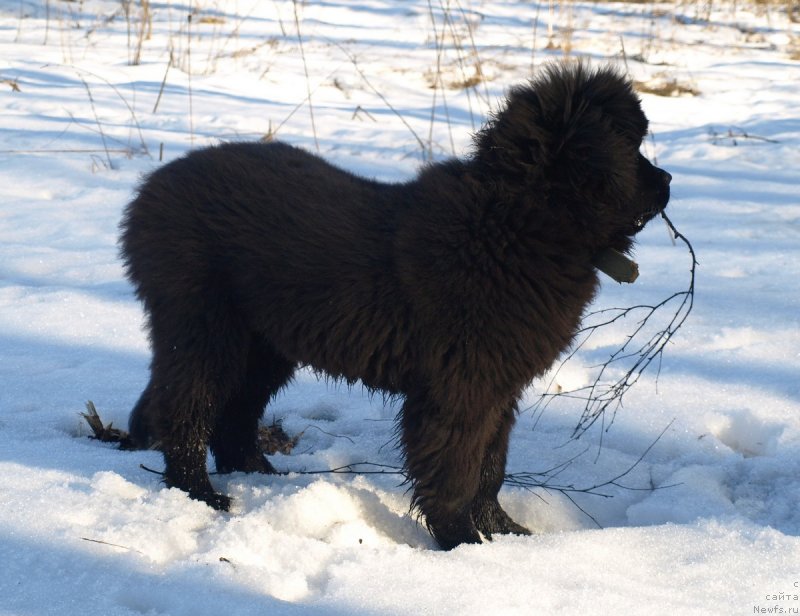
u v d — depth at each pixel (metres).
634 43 14.77
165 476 3.81
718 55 14.34
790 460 4.23
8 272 6.30
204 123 9.79
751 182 8.52
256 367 4.09
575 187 3.36
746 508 3.91
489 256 3.35
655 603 3.03
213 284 3.75
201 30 14.84
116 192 7.77
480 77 12.02
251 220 3.66
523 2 18.53
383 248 3.50
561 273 3.42
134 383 4.88
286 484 3.98
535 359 3.43
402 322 3.47
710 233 7.24
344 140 9.47
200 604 2.88
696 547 3.41
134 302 5.85
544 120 3.40
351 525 3.56
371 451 4.39
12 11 15.73
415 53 13.55
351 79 12.09
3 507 3.41
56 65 11.89
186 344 3.76
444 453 3.49
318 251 3.55
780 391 4.81
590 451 4.44
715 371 5.06
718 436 4.64
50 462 3.92
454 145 9.25
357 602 2.93
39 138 9.02
